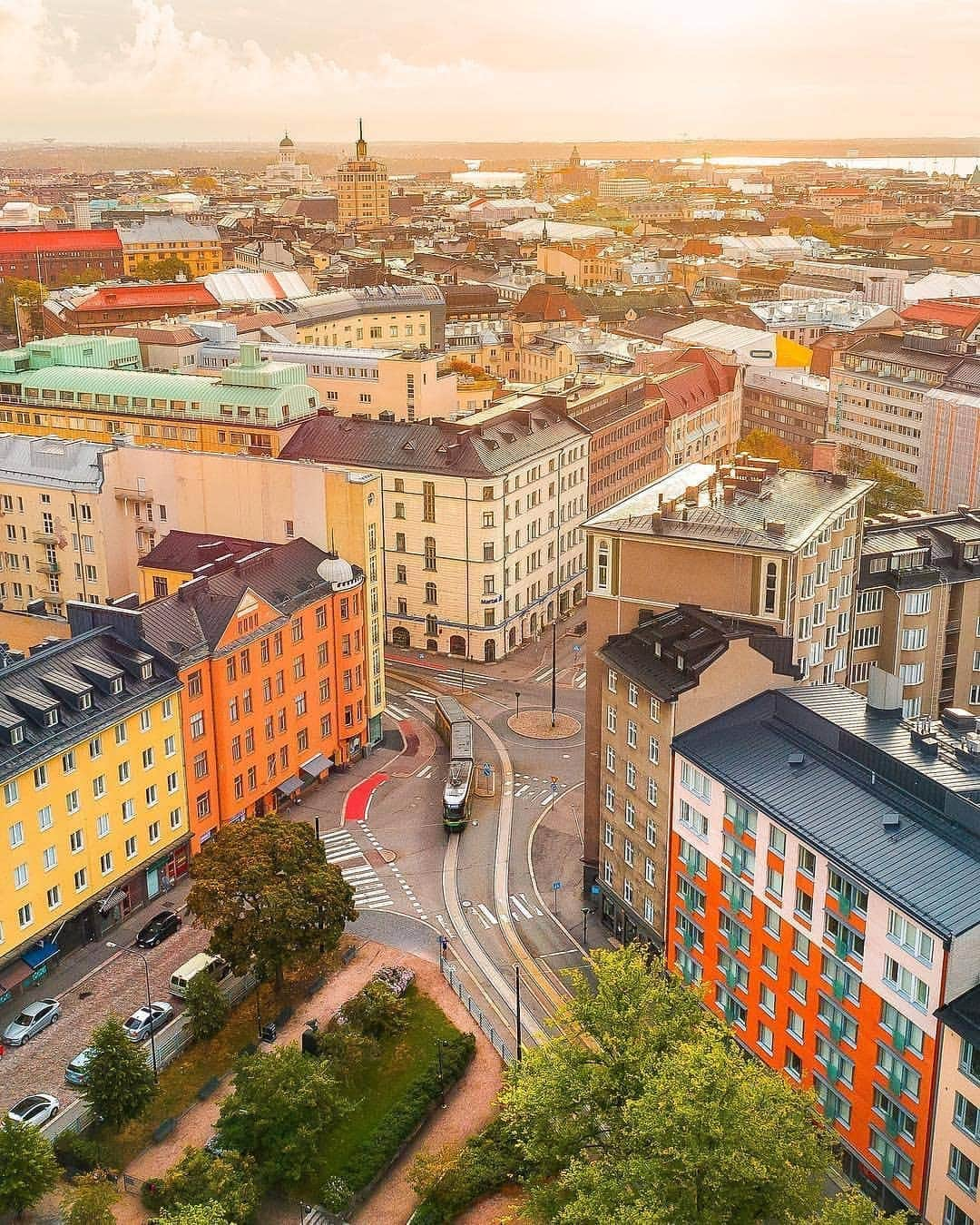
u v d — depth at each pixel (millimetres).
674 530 111625
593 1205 70250
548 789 145000
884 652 134125
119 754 114688
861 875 82625
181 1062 100375
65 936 112188
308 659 140250
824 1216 68438
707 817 99938
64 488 170250
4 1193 81000
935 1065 78188
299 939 102500
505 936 117062
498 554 181375
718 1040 76875
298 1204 87062
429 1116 95000
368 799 142375
